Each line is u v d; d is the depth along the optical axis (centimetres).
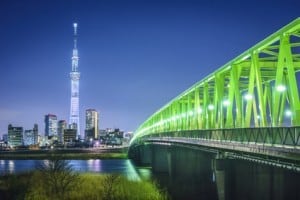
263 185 4109
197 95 6391
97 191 7206
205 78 5722
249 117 3884
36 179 8438
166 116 9900
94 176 9069
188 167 7094
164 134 8619
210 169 5650
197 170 6456
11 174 9694
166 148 8838
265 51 3781
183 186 7438
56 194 7144
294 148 2723
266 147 3114
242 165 4384
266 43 3472
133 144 17025
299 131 2731
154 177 9812
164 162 10862
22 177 9081
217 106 5025
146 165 15562
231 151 4041
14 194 7350
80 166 16325
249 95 3894
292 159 2752
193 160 6731
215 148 4600
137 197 6738
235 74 4319
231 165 4397
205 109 5741
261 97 3584
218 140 4519
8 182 8450
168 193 7219
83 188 7512
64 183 7606
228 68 4650
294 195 3709
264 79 5169
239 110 4200
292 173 3734
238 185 4356
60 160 13600
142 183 8112
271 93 5150
